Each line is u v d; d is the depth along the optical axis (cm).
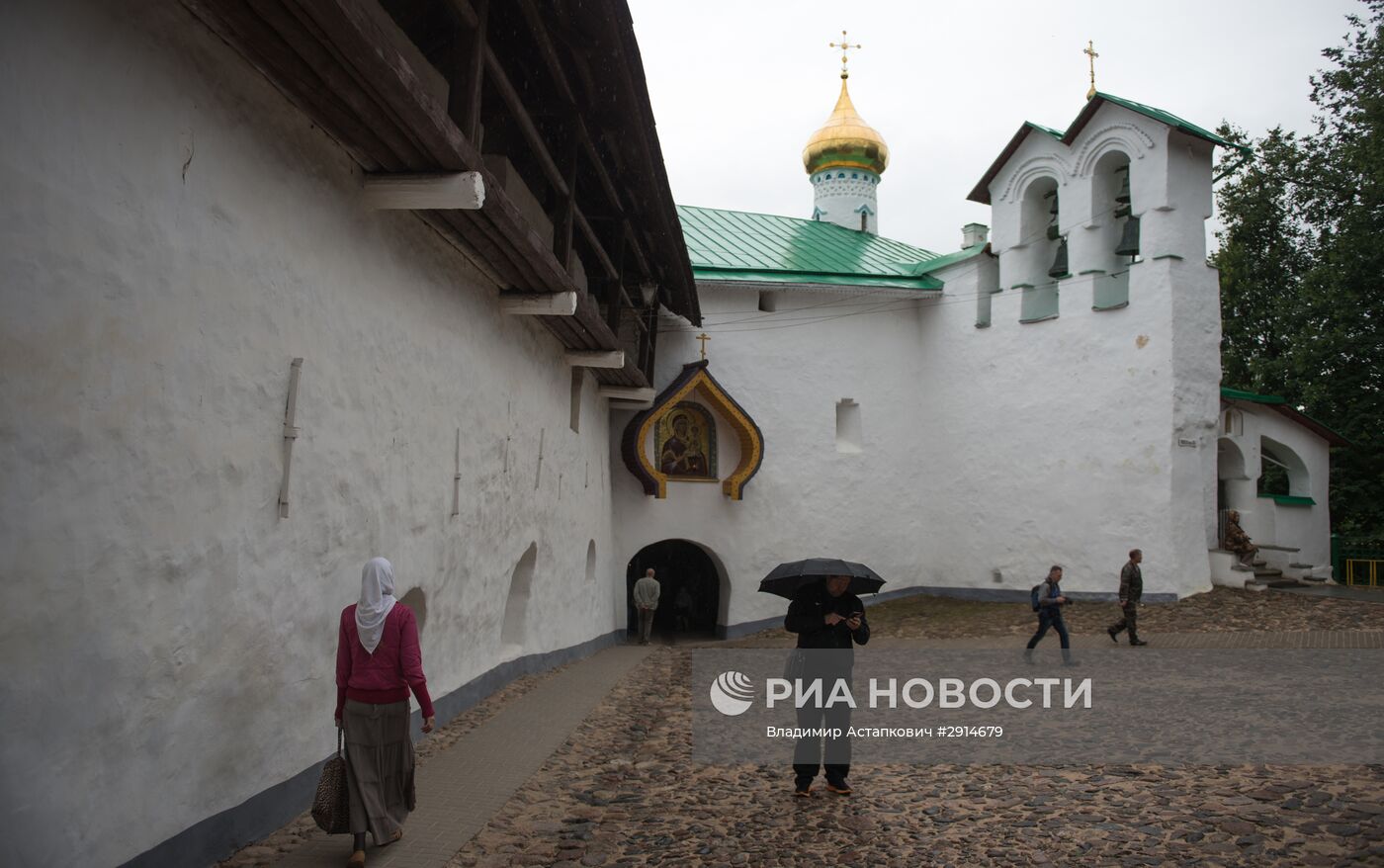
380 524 786
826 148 3002
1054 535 2141
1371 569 2392
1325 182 2619
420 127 635
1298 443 2306
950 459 2373
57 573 429
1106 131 2075
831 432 2353
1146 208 2016
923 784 795
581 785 793
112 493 464
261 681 606
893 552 2384
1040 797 734
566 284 1073
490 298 1077
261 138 595
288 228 630
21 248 408
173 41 505
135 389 480
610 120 1137
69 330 435
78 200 440
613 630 2081
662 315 2228
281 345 623
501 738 929
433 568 917
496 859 599
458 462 977
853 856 612
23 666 411
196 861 536
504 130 1157
